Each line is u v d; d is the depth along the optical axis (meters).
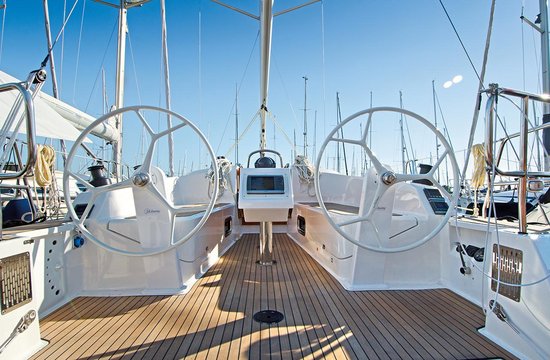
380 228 2.09
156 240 2.00
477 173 2.27
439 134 1.80
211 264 2.87
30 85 1.68
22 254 1.51
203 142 1.79
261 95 4.06
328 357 1.42
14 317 1.43
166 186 2.22
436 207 2.41
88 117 3.46
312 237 3.24
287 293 2.17
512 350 1.46
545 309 1.34
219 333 1.62
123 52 4.66
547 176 1.55
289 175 2.64
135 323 1.74
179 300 2.04
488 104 1.52
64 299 2.00
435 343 1.53
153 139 1.82
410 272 2.33
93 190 1.81
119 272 2.22
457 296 2.12
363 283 2.25
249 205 2.51
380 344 1.52
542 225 1.99
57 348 1.50
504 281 1.55
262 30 3.18
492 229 1.80
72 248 2.10
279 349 1.48
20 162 2.23
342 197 3.98
